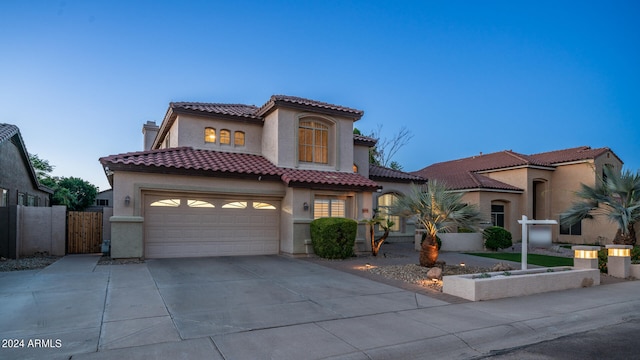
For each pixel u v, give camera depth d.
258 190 14.60
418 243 18.28
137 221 12.51
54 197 34.34
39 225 13.58
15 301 7.29
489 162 29.03
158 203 13.26
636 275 11.90
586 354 5.53
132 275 9.95
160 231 13.25
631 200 15.11
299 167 15.82
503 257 16.31
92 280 9.25
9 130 17.50
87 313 6.57
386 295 8.50
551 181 26.83
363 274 10.99
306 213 14.61
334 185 14.95
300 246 14.32
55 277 9.55
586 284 10.38
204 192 13.70
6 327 5.83
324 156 16.73
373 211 18.34
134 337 5.51
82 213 14.36
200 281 9.42
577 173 25.36
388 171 22.31
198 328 5.96
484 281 8.35
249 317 6.59
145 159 13.03
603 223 23.33
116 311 6.71
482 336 6.06
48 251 13.62
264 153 16.69
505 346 5.81
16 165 19.25
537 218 27.36
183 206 13.62
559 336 6.34
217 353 5.03
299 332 5.91
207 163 14.01
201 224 13.88
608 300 8.77
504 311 7.45
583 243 24.38
